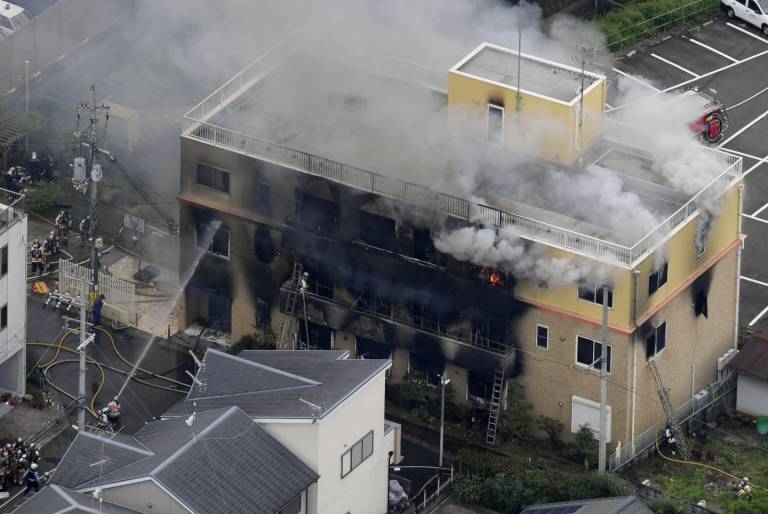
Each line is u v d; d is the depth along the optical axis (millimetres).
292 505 192750
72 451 192000
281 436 194000
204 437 190750
